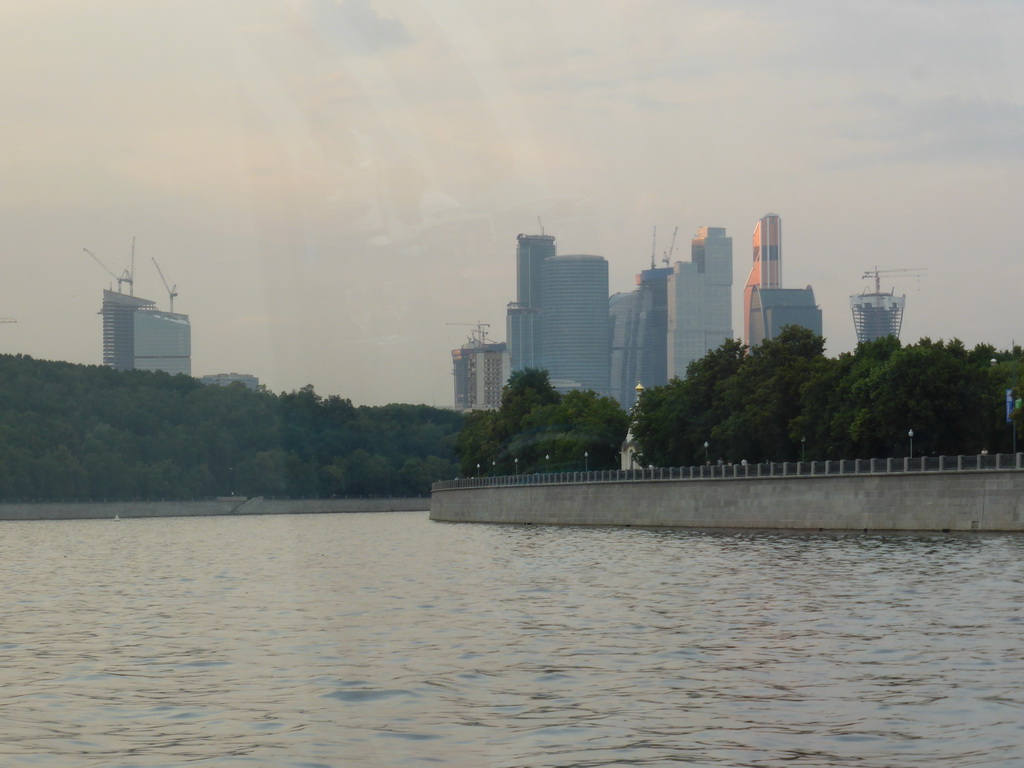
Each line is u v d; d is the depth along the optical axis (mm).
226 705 44531
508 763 35844
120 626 67750
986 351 143875
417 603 73062
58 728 41719
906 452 129875
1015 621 57250
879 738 37625
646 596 73000
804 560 90750
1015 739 36969
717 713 41219
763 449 157500
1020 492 102938
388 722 40781
